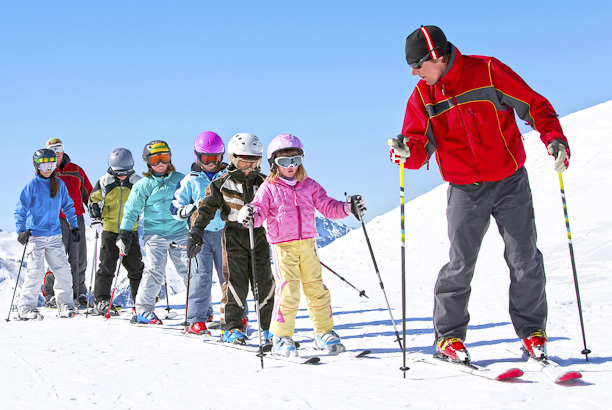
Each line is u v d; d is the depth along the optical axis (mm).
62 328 6340
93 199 8219
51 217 7762
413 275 10367
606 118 19219
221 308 5273
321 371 3840
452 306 3883
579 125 19469
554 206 14305
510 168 3738
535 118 3697
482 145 3719
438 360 3877
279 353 4434
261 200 4477
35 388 3736
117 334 5781
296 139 4469
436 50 3639
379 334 5316
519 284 3781
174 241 6707
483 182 3764
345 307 7297
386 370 3777
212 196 5031
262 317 5086
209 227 5742
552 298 6621
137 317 6684
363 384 3475
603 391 3100
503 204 3777
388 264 12266
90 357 4629
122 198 8125
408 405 3059
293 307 4473
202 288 5746
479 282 8898
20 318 7555
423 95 3836
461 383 3396
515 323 3834
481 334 4922
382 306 7184
